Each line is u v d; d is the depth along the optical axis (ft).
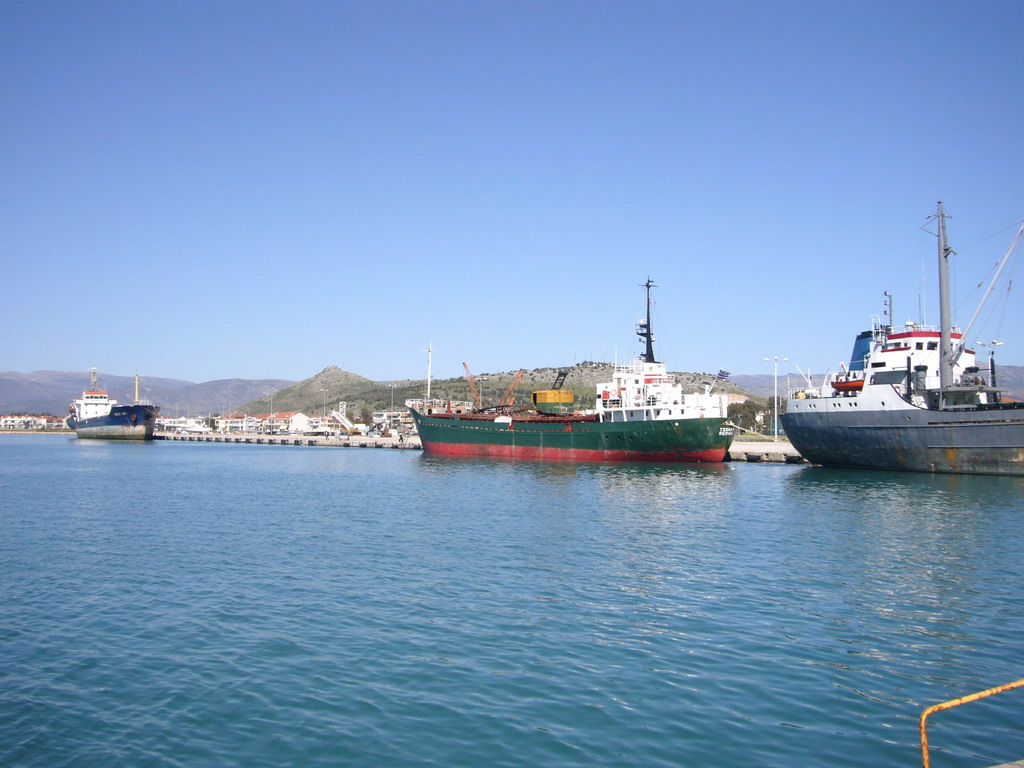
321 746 59.88
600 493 228.22
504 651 81.35
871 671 75.15
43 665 77.61
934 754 57.67
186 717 65.21
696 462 328.29
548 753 58.54
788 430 283.59
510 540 148.05
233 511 195.83
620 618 93.20
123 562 127.85
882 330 289.74
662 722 63.72
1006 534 148.87
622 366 366.02
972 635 86.33
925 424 244.22
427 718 64.75
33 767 56.80
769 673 74.69
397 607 98.48
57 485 273.13
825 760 57.00
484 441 399.24
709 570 119.85
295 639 85.56
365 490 250.78
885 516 172.45
